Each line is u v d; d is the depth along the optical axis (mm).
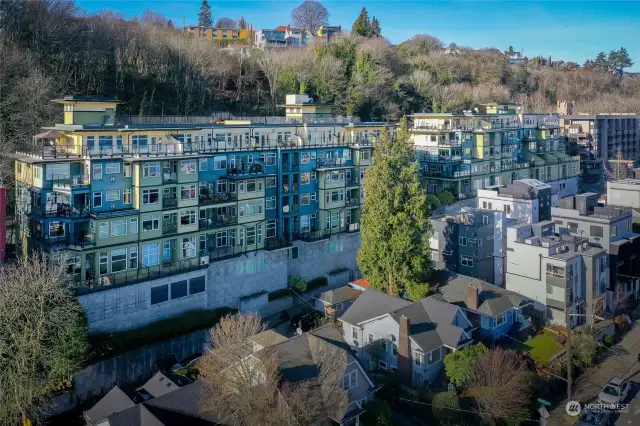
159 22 130125
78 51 91750
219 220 61812
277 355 40719
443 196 90562
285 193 68812
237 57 120688
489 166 101438
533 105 163250
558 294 60719
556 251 62562
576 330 58875
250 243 64625
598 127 141250
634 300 70750
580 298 62469
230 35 174250
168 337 53312
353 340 53781
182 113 96500
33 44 85688
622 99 183375
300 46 149000
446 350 50062
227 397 38375
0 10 84312
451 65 156875
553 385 50656
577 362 54375
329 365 40312
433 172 95062
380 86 120562
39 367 44062
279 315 65188
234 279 62719
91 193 52875
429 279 62438
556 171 116062
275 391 37438
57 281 45688
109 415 38250
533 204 77688
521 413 44406
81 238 53250
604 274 65125
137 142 60844
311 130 76812
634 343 60625
